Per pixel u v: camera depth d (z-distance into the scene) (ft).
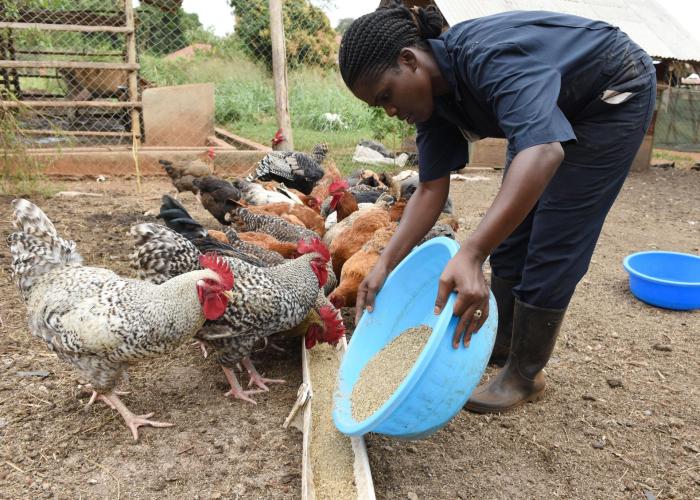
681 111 56.44
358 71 6.89
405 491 8.27
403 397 7.01
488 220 6.31
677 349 12.98
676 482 8.68
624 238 22.93
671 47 40.29
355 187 23.67
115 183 28.30
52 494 8.04
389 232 13.50
